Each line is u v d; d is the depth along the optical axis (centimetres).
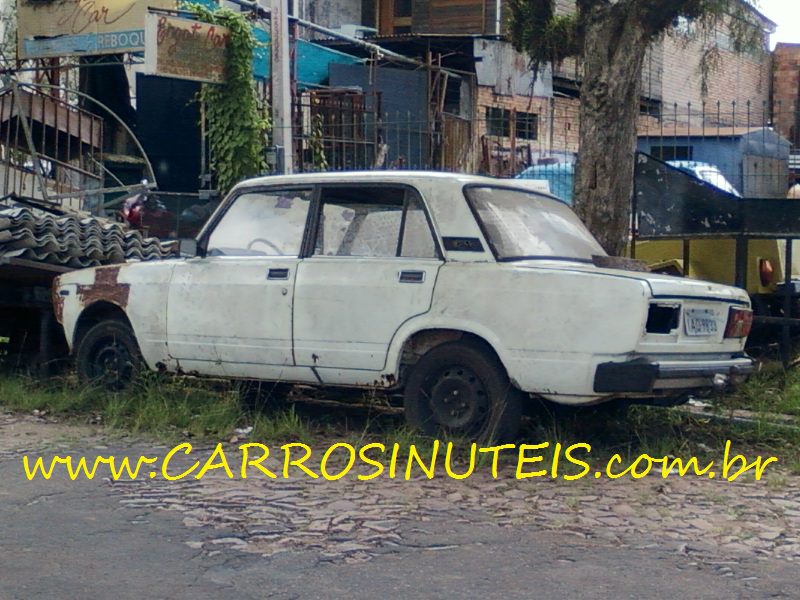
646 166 976
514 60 2212
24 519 550
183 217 1405
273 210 765
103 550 500
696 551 503
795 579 464
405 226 705
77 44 1689
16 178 1287
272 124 1470
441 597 438
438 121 1919
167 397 812
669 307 643
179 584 454
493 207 705
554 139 2231
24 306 928
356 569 473
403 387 704
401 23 2384
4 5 1933
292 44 1723
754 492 615
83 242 922
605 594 443
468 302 666
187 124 1781
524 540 517
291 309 727
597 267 704
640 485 626
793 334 997
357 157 1662
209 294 768
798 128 1349
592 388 632
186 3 1558
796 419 805
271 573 468
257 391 826
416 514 561
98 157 1605
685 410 812
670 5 909
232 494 600
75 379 911
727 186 1281
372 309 696
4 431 767
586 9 961
